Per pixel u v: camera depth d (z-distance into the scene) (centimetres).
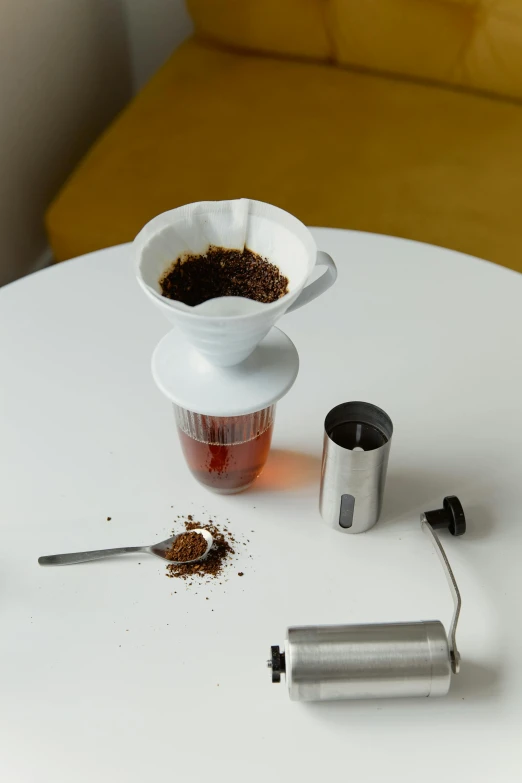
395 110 145
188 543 76
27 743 67
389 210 127
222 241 70
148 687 69
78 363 90
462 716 68
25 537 77
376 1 141
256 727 67
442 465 82
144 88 150
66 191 131
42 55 150
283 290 69
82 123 172
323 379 88
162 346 75
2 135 142
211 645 71
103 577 75
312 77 152
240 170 133
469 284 97
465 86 149
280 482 81
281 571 75
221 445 75
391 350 90
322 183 131
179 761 66
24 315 94
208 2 151
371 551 76
